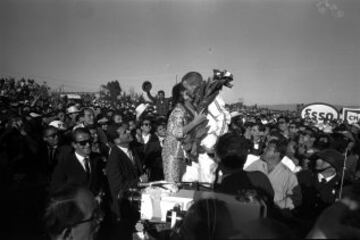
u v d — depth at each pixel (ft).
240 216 6.42
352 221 3.74
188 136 12.31
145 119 26.17
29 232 18.12
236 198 6.94
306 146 22.52
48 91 63.52
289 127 30.86
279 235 3.64
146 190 9.66
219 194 7.18
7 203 21.97
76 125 23.29
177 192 9.65
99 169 17.08
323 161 14.35
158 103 29.99
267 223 3.78
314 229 3.65
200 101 12.50
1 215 20.30
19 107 34.50
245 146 8.48
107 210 16.44
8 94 51.26
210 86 12.78
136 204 11.57
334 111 41.98
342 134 24.71
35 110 37.55
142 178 16.16
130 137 16.99
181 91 12.49
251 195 7.05
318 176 14.57
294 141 21.94
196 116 11.57
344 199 3.93
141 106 31.50
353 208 3.79
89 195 6.55
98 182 16.75
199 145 13.00
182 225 7.04
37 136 27.68
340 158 14.11
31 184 25.45
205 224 6.47
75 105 32.24
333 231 3.54
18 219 19.74
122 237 14.01
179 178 11.84
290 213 11.94
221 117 14.51
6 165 25.09
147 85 30.89
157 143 22.84
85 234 6.42
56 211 6.24
